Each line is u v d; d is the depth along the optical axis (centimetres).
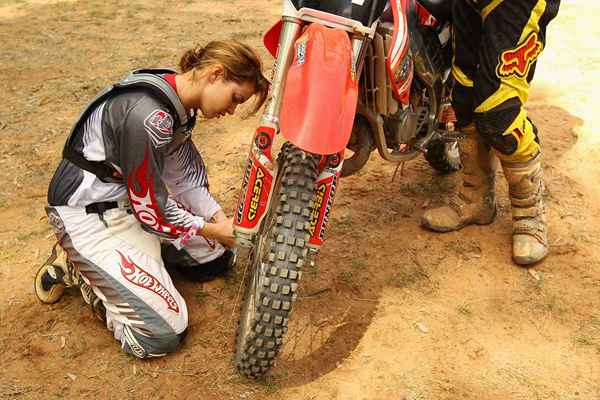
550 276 321
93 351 273
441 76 316
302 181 224
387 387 252
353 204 384
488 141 306
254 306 235
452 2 300
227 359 266
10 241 352
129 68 612
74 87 568
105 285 260
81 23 769
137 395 249
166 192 253
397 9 262
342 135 215
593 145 456
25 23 774
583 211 378
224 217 300
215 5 840
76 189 257
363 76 279
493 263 330
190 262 306
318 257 332
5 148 459
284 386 252
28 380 257
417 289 310
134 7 838
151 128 237
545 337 282
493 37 282
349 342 275
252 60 246
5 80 588
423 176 417
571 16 750
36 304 302
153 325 258
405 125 299
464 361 267
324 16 237
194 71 244
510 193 330
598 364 267
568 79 574
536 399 249
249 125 494
